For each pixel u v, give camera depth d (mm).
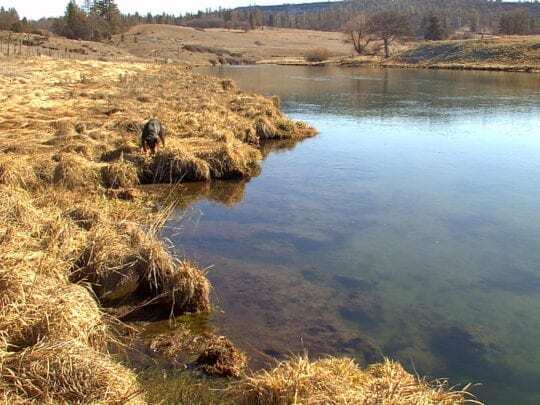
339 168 16688
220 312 7672
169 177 14625
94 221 9219
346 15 184125
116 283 7777
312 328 7422
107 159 14633
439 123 24750
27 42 66250
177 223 11555
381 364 5996
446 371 6629
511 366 6785
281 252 10148
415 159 17812
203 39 106125
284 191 14289
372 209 12797
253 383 5277
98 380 4805
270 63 82625
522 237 11039
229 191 14219
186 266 7801
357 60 79688
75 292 6262
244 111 23531
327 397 4703
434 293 8672
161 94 27531
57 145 14938
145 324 7180
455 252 10305
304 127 22875
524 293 8742
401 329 7555
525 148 19344
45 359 4820
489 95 35500
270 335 7160
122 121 18422
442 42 78938
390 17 85000
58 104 22531
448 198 13625
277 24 174500
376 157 18156
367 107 30438
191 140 16891
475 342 7297
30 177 12148
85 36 89438
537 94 35750
